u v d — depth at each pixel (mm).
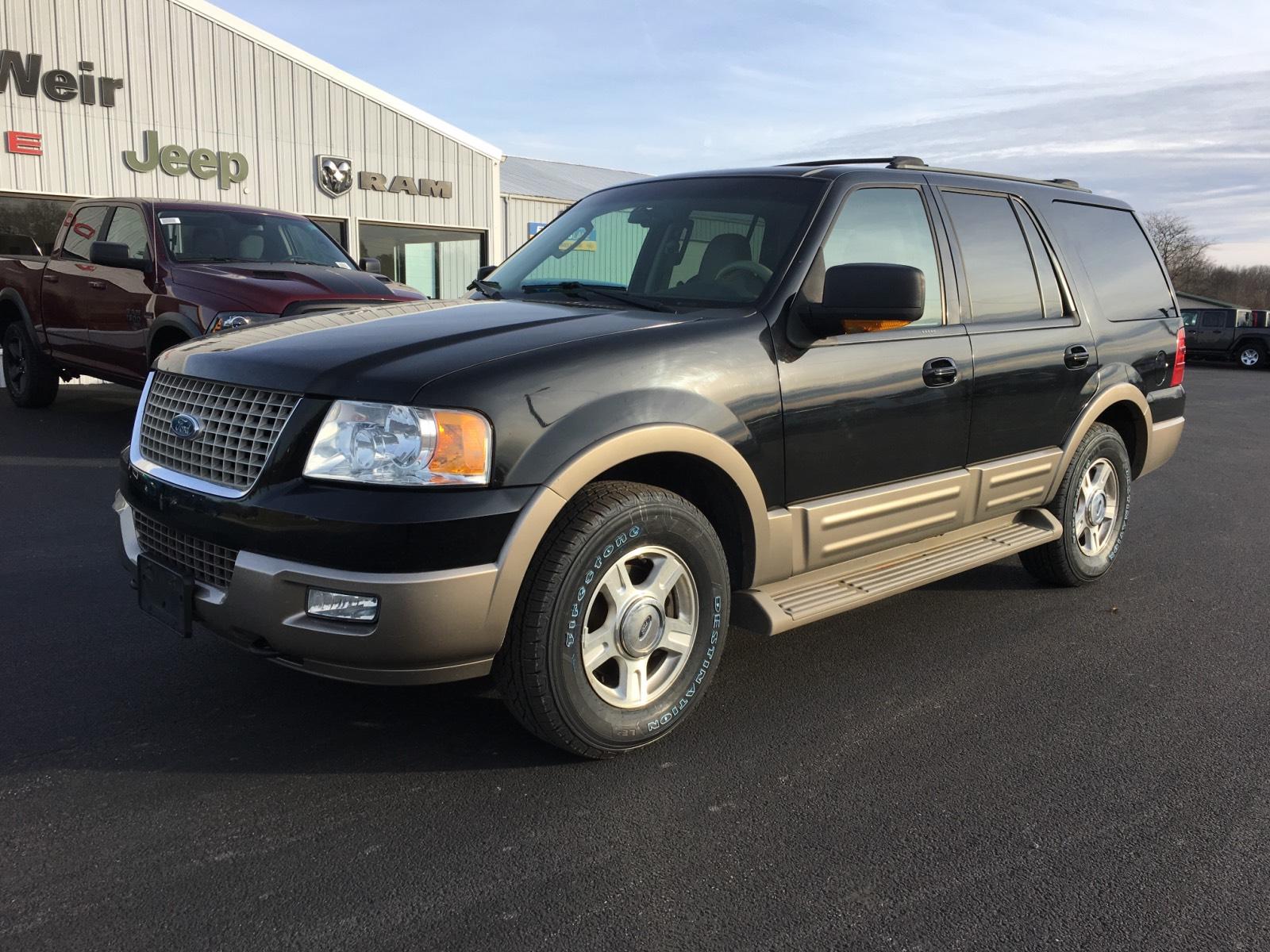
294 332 3029
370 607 2430
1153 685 3617
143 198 7887
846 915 2215
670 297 3375
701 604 2975
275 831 2484
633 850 2449
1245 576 5137
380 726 3084
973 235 3992
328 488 2457
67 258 8578
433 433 2436
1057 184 4742
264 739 2980
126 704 3188
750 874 2357
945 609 4453
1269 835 2598
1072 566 4617
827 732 3152
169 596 2801
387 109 15922
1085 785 2852
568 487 2580
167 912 2145
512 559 2508
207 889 2232
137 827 2480
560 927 2141
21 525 5355
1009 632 4160
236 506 2562
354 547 2396
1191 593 4809
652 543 2816
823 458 3256
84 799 2605
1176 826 2635
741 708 3332
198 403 2828
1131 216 5141
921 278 2963
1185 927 2203
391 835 2482
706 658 3014
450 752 2926
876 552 3559
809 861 2424
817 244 3318
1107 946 2131
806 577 3395
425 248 17000
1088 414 4422
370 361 2605
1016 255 4195
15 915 2117
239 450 2637
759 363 3053
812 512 3234
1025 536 4246
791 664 3748
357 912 2170
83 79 12820
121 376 7895
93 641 3717
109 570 4609
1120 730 3230
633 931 2137
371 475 2430
